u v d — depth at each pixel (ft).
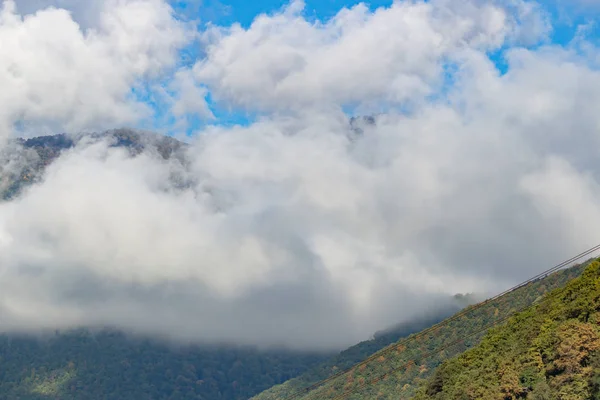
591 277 538.88
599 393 412.36
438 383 579.07
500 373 488.44
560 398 426.51
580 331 455.22
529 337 525.75
